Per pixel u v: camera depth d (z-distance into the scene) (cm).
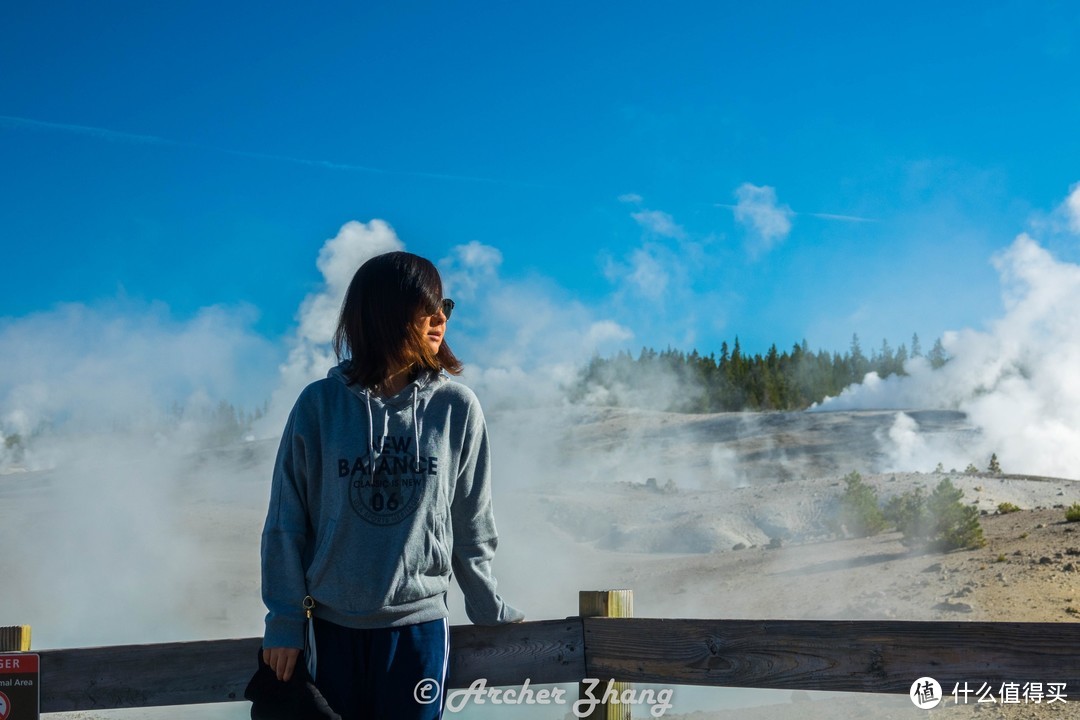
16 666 356
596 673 357
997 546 1930
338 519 280
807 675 322
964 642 304
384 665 280
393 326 290
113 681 362
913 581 1653
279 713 278
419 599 286
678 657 340
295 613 280
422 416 293
